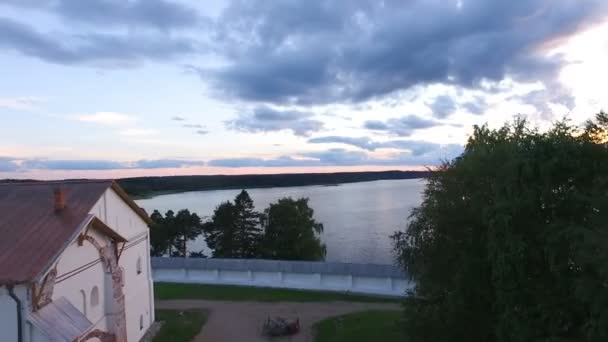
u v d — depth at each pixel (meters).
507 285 17.64
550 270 17.17
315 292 34.12
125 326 22.27
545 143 18.41
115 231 20.89
